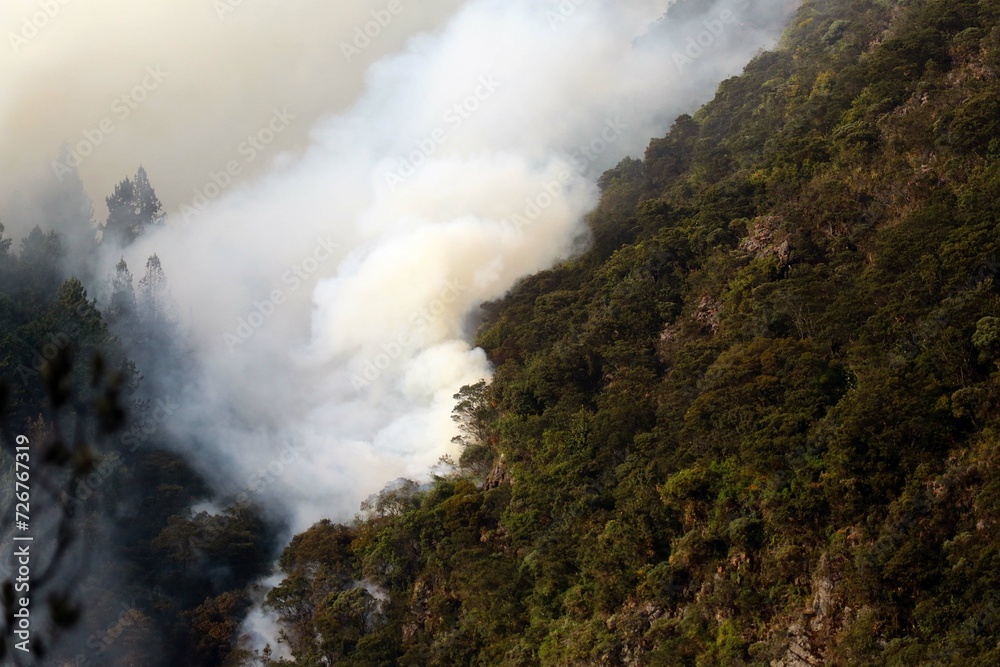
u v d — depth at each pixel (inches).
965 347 2962.6
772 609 2819.9
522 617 3619.6
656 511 3358.8
